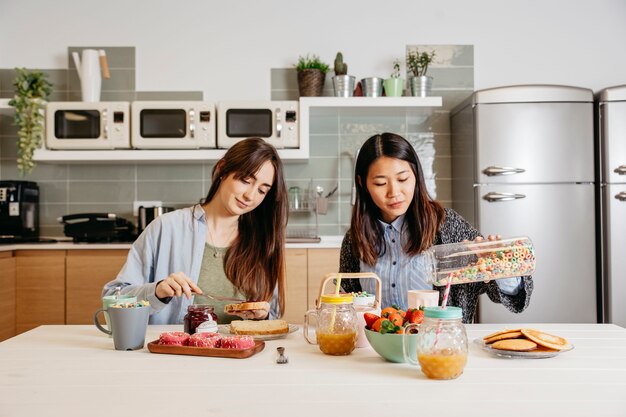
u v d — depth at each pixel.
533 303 3.09
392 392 0.89
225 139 3.31
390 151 1.54
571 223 3.10
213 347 1.16
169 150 3.36
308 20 3.72
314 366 1.06
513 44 3.72
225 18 3.73
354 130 3.74
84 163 3.70
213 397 0.86
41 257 3.16
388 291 1.70
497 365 1.06
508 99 3.11
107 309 1.19
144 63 3.72
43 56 3.70
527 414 0.78
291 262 3.17
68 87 3.70
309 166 3.74
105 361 1.10
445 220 1.72
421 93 3.44
